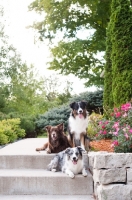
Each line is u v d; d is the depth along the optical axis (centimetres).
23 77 1112
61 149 390
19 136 630
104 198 284
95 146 423
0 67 990
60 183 323
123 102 494
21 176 327
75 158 319
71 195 319
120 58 516
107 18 1045
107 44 610
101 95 992
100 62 1120
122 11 527
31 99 1159
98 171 291
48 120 890
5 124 604
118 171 290
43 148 412
